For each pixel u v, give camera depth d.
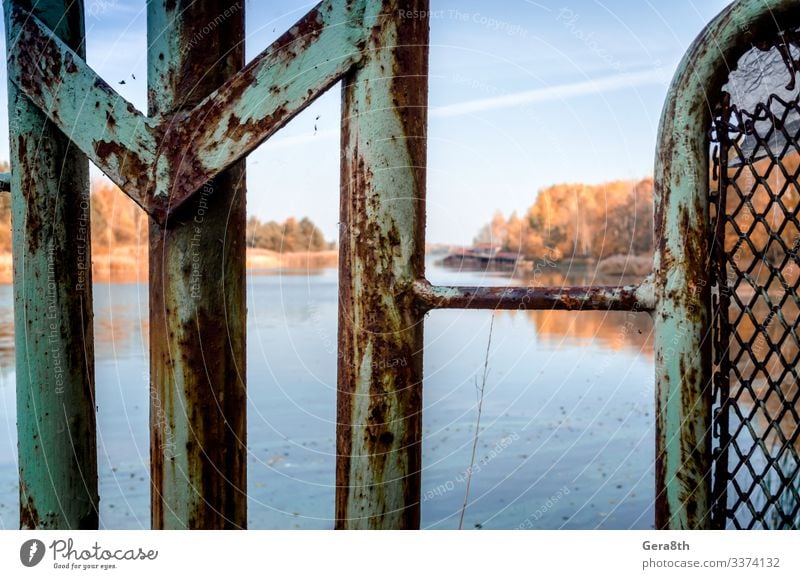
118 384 7.00
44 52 1.73
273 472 5.09
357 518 1.56
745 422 1.38
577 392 6.81
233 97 1.57
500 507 4.41
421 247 1.56
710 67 1.35
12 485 4.57
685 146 1.37
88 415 1.99
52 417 1.91
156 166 1.62
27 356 1.90
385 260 1.53
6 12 1.80
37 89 1.74
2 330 7.61
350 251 1.55
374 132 1.52
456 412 6.43
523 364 7.82
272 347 8.88
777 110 1.48
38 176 1.86
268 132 1.55
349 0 1.52
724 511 1.41
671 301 1.38
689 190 1.37
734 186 1.38
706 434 1.38
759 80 1.44
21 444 1.94
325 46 1.53
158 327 1.72
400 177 1.53
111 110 1.66
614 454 5.30
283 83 1.54
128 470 5.01
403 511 1.57
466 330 9.62
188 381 1.71
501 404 6.56
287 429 6.01
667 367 1.40
